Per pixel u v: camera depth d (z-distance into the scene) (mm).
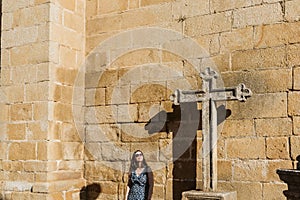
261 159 6168
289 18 6164
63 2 7547
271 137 6133
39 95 7258
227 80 6539
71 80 7586
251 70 6371
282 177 5055
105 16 7730
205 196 6000
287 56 6133
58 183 7133
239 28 6520
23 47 7512
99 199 7453
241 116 6363
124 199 7219
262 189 6121
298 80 6020
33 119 7273
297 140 5953
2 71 7688
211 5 6770
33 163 7176
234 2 6586
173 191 6777
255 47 6375
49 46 7254
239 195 6266
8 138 7484
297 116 5980
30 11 7508
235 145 6363
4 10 7801
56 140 7234
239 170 6301
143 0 7387
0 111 7621
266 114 6199
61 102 7383
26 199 7105
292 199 4941
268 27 6301
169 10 7129
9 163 7414
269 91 6211
